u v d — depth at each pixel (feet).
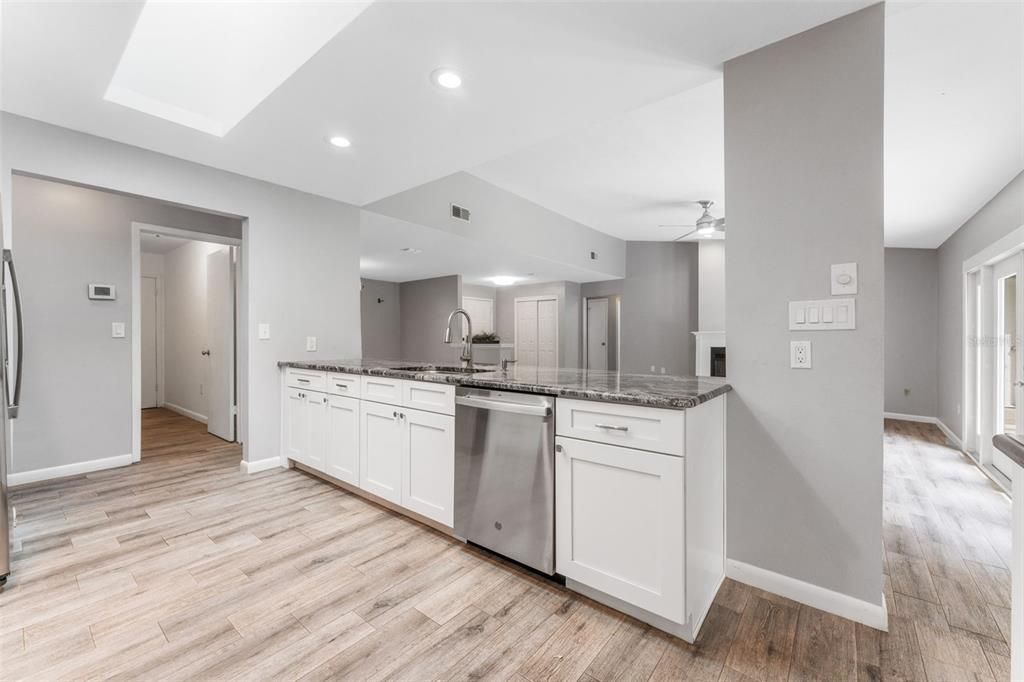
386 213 12.98
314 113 7.46
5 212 7.59
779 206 5.83
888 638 5.01
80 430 10.76
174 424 16.61
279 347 11.09
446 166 9.66
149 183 8.93
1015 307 11.79
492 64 6.17
